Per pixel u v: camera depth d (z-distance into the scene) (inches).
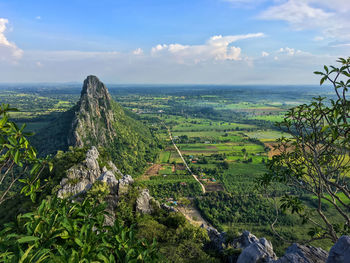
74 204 416.2
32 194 385.4
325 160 593.9
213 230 1972.2
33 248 340.5
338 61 436.1
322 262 506.6
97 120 7440.9
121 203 1939.0
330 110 469.1
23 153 369.7
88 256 320.5
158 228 1670.8
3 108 339.3
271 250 856.3
